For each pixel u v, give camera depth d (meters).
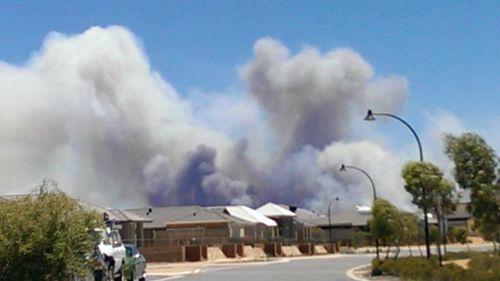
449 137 28.98
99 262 22.06
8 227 15.06
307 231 114.12
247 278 40.19
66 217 15.77
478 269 30.62
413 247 74.62
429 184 37.16
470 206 28.02
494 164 27.83
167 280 40.19
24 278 14.98
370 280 36.50
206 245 75.69
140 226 80.38
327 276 40.62
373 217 45.72
